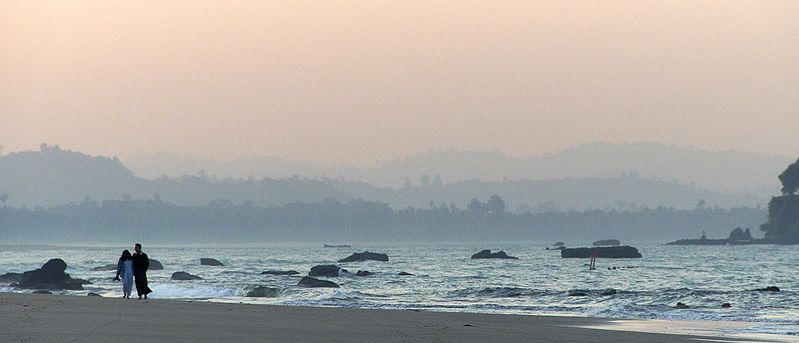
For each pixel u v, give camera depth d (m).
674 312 148.12
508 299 188.12
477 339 90.12
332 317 113.88
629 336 98.44
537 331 102.31
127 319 99.94
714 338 103.25
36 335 80.25
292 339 83.94
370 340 84.94
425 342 84.88
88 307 118.94
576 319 127.38
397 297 191.50
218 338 82.69
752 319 136.75
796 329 116.88
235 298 189.75
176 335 83.94
